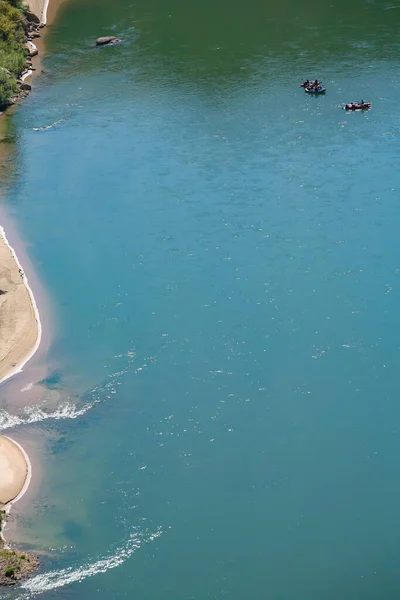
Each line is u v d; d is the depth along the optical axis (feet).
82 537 204.44
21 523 207.41
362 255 300.40
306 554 199.41
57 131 396.37
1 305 276.82
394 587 191.83
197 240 313.53
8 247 311.47
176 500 213.66
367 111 399.65
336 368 250.98
